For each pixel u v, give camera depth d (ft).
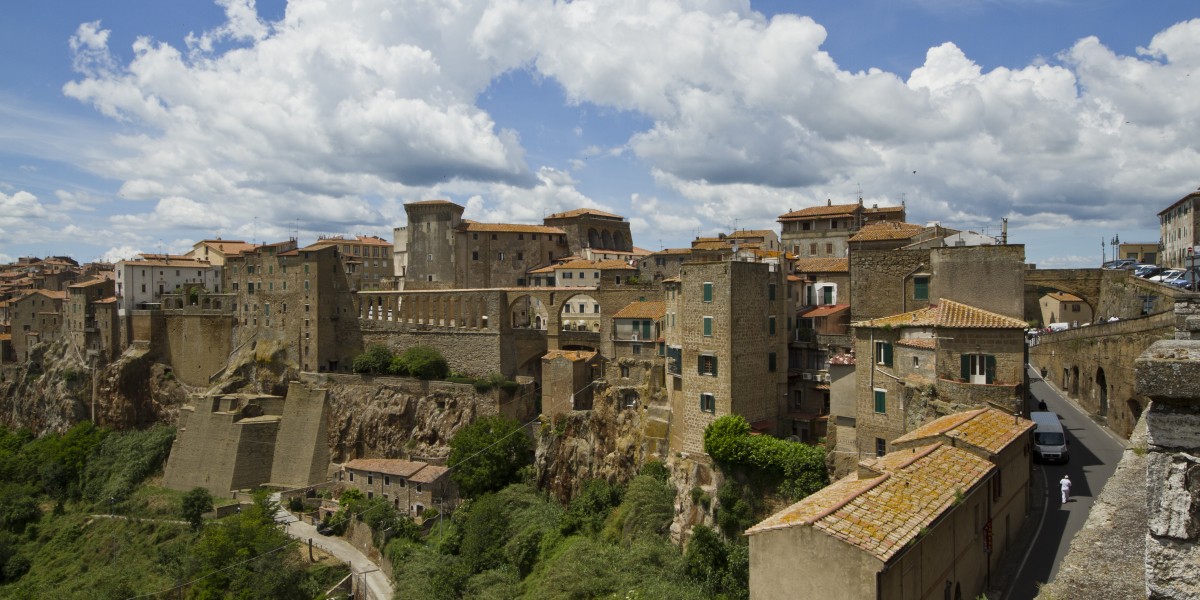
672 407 271.28
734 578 183.01
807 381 261.03
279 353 454.40
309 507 380.58
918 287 210.79
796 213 439.63
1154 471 38.96
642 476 256.11
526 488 315.78
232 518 344.49
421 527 323.16
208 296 513.86
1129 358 193.06
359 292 452.35
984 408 162.81
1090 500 154.81
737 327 240.94
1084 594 54.54
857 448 197.67
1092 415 225.15
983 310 192.95
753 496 203.41
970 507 124.77
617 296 348.38
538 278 516.32
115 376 503.20
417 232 557.74
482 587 253.03
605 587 195.31
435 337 418.10
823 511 108.99
